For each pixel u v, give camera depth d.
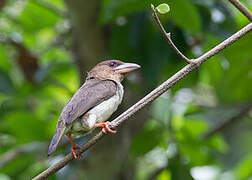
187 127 12.80
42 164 12.23
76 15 11.38
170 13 10.27
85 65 11.69
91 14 11.34
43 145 12.09
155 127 12.14
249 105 12.59
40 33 14.28
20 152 12.02
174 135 11.95
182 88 12.71
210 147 12.56
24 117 12.18
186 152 12.37
